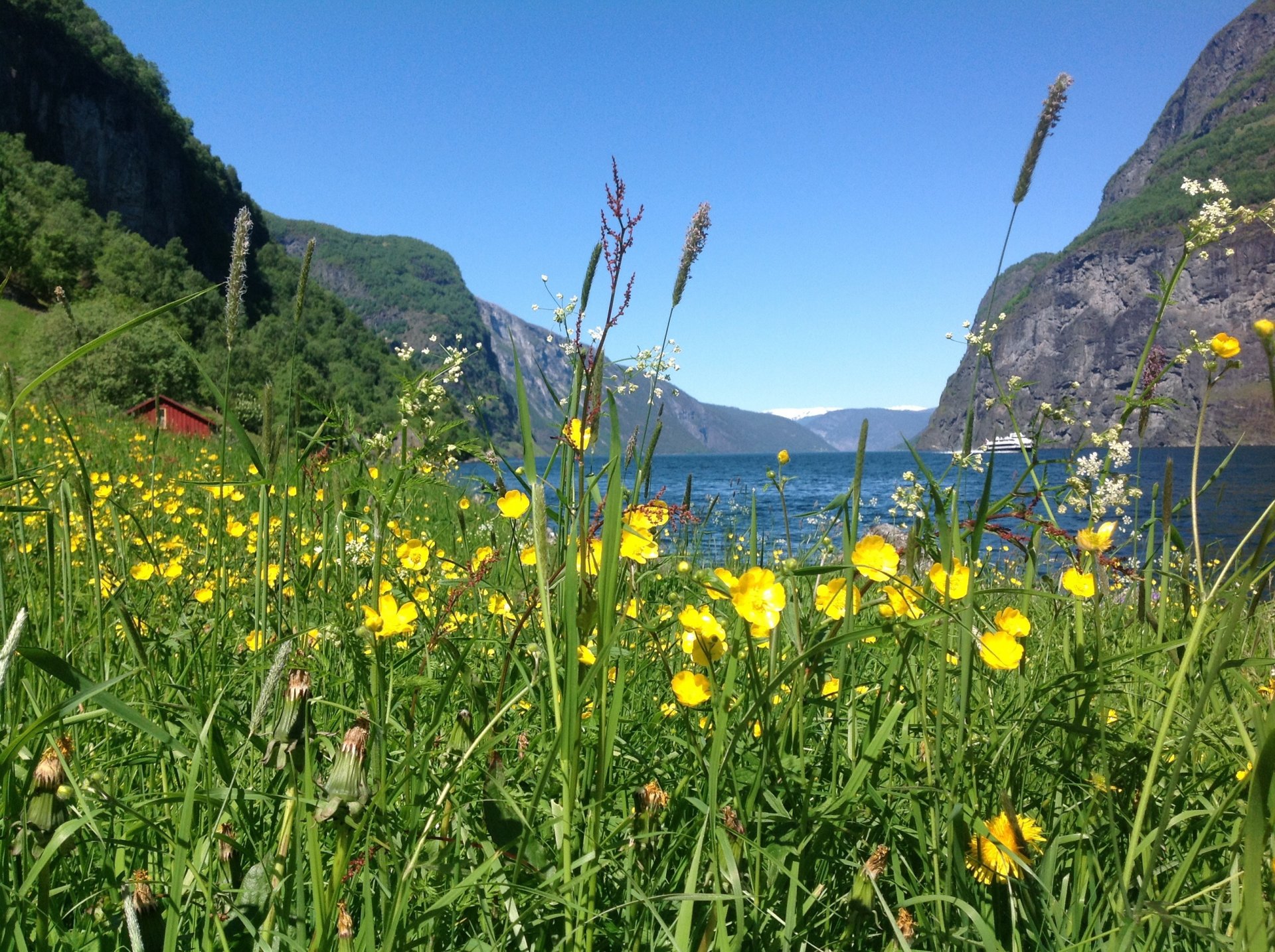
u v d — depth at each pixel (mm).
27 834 1418
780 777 1837
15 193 97000
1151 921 1503
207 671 2654
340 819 1268
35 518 3520
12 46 147500
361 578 3047
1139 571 2504
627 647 2492
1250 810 1049
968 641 1661
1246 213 2529
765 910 1538
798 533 5301
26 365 29688
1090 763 2029
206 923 1312
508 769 1979
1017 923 1699
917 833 1758
